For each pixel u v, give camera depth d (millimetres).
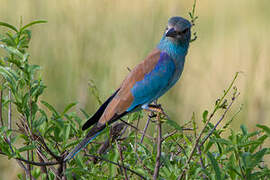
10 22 19266
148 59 9984
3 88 7918
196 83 17469
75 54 16109
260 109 14008
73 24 16953
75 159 7340
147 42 17734
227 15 25641
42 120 7820
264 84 15141
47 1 19094
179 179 6680
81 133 8469
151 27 18188
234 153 6648
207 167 7324
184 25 9906
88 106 14109
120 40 17625
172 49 9984
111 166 6984
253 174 6566
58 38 16875
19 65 7727
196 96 16547
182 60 10180
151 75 9758
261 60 17953
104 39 16969
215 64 19969
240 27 23828
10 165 11953
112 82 16078
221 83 17297
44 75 15617
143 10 19375
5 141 7523
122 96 9531
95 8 17938
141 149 7828
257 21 24250
